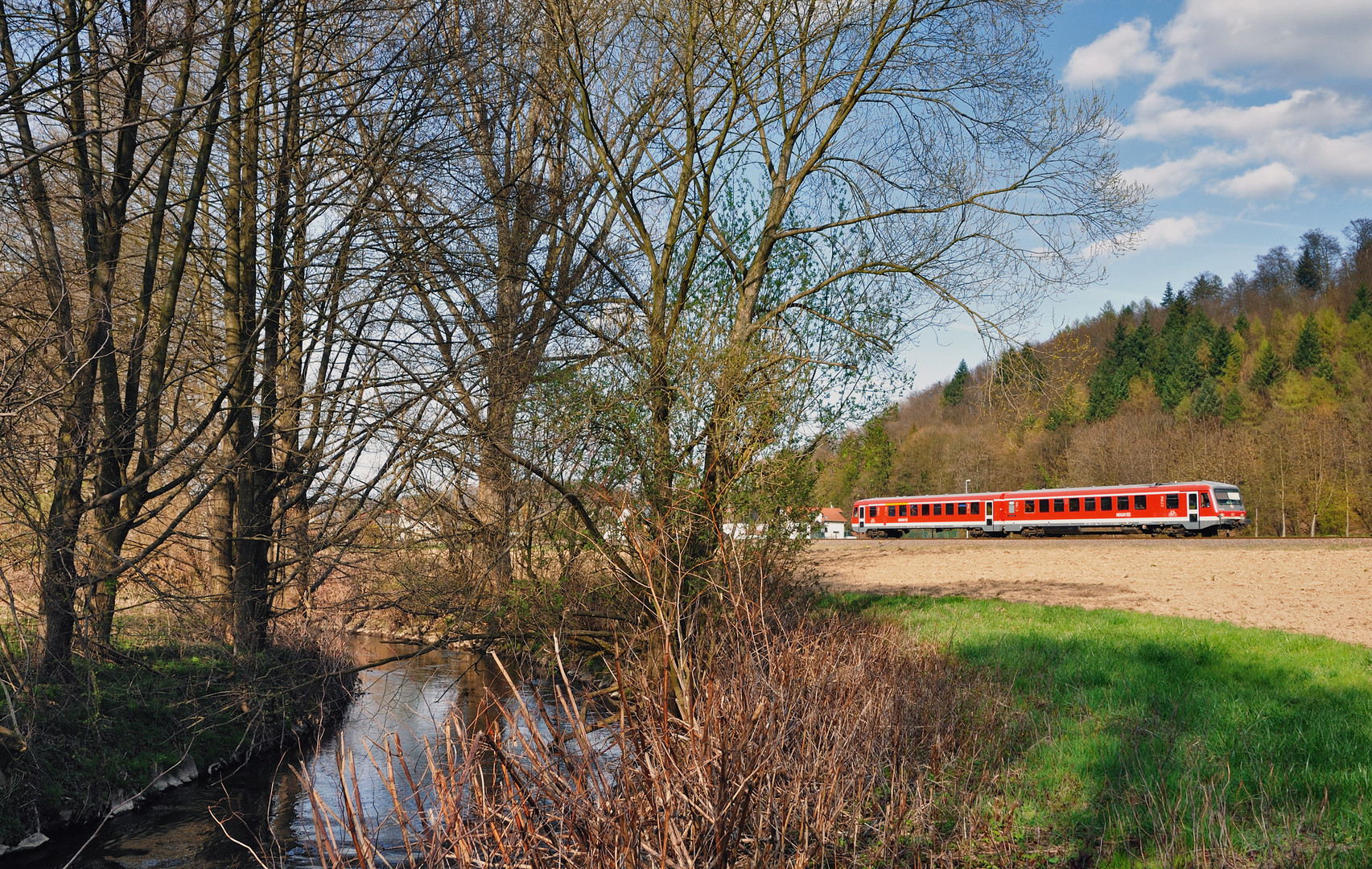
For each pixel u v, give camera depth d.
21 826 7.05
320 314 10.85
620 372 10.00
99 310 8.73
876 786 6.29
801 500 9.95
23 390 7.70
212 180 11.94
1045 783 6.45
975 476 73.88
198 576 12.54
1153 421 73.69
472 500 10.59
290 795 8.44
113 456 9.41
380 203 10.64
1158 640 11.84
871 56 12.00
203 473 11.02
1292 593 18.44
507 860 3.79
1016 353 10.70
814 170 12.45
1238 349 80.56
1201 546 29.89
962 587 21.52
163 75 10.20
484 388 10.41
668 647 4.23
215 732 9.57
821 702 6.04
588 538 9.37
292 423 11.77
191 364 10.97
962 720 7.62
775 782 4.97
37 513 8.20
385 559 10.84
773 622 7.71
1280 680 8.98
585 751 3.95
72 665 8.53
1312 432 60.22
